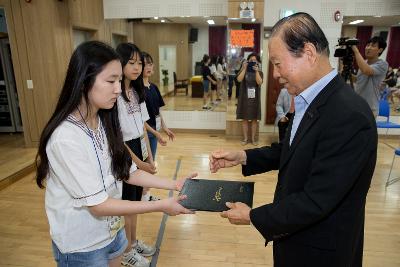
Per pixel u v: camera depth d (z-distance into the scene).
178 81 6.75
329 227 0.94
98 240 1.09
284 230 0.93
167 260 2.12
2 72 5.13
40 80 4.30
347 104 0.86
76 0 4.67
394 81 5.64
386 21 5.38
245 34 5.21
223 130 5.90
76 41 4.98
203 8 5.35
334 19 5.14
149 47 6.52
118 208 1.00
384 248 2.27
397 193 3.22
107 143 1.13
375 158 0.90
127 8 5.49
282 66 0.94
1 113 5.34
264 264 2.09
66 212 1.02
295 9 5.17
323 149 0.87
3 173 3.44
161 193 3.18
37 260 2.11
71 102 0.95
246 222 1.02
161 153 4.57
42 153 0.97
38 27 4.18
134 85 1.92
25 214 2.74
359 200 0.94
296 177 0.96
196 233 2.46
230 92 5.45
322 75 0.93
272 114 5.71
